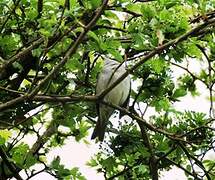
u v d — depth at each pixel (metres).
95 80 9.59
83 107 9.80
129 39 7.72
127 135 9.65
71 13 6.50
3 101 8.22
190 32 6.89
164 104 9.01
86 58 8.95
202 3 7.78
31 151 8.64
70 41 7.48
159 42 6.97
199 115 9.33
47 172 8.00
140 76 8.80
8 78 8.27
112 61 10.64
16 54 6.88
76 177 8.29
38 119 9.64
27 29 7.59
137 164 9.56
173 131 9.37
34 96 6.43
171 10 7.80
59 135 9.92
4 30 7.68
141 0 8.18
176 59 7.71
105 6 6.06
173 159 9.89
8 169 8.22
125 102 10.90
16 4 7.10
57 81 8.54
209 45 9.03
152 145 9.84
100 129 9.80
